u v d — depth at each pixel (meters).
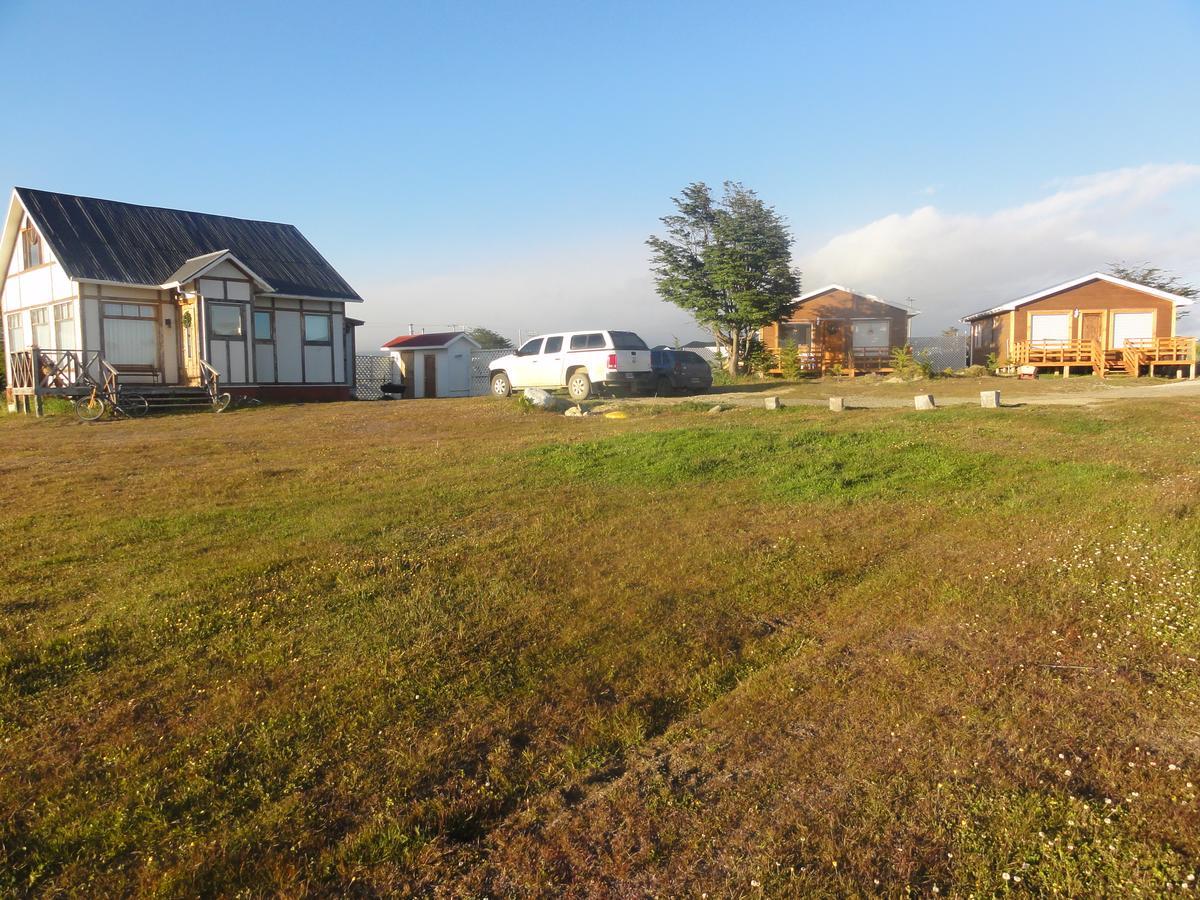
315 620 5.09
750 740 3.66
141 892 2.79
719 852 2.93
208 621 5.08
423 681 4.26
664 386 21.64
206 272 21.52
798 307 32.62
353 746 3.66
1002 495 7.77
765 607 5.30
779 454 9.99
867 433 10.98
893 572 5.75
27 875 2.88
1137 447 9.64
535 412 16.88
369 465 10.84
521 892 2.80
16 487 9.82
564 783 3.44
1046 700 3.79
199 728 3.82
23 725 3.88
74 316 21.31
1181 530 5.86
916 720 3.69
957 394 19.59
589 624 4.99
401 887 2.83
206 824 3.14
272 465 11.12
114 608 5.34
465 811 3.24
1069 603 4.90
